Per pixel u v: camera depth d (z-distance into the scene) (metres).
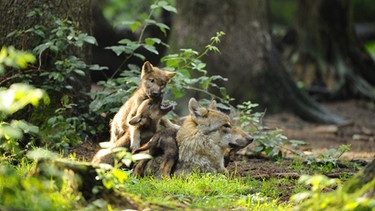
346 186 8.44
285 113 21.70
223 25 20.83
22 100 7.78
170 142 11.20
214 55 20.70
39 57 13.04
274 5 37.66
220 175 10.98
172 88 13.56
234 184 10.48
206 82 13.91
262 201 9.75
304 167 12.83
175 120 13.20
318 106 22.69
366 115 25.05
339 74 26.97
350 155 16.00
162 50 26.28
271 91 21.55
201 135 11.20
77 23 14.09
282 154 14.46
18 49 13.62
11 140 11.37
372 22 39.41
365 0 39.53
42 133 12.89
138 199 8.66
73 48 13.90
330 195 7.67
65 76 13.48
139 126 11.34
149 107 11.34
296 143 13.66
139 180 10.50
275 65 21.89
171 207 8.62
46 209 7.70
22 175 9.56
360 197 8.16
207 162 11.27
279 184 11.18
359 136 20.05
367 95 26.77
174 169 11.20
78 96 13.93
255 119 13.78
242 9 21.16
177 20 21.03
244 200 9.38
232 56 20.91
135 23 14.18
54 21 13.70
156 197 9.38
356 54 27.66
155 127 11.55
